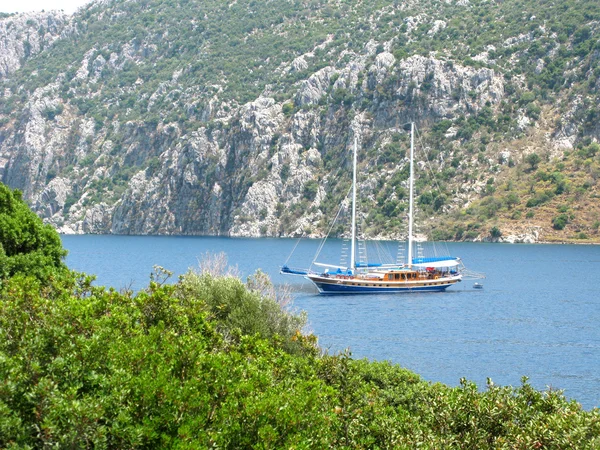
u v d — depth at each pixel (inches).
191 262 6924.2
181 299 1342.3
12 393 658.2
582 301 4288.9
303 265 6766.7
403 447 814.5
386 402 1210.6
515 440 818.2
